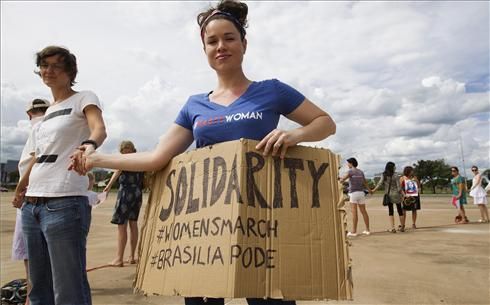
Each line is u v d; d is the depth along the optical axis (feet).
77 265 7.84
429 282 14.19
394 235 27.55
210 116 5.88
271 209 5.26
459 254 19.61
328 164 5.74
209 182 5.57
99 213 52.03
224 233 5.14
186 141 6.54
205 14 6.23
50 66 8.62
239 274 4.87
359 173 28.35
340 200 5.57
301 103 5.94
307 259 5.17
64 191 7.89
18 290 12.05
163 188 6.23
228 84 6.10
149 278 5.83
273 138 5.40
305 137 5.61
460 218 36.40
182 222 5.67
